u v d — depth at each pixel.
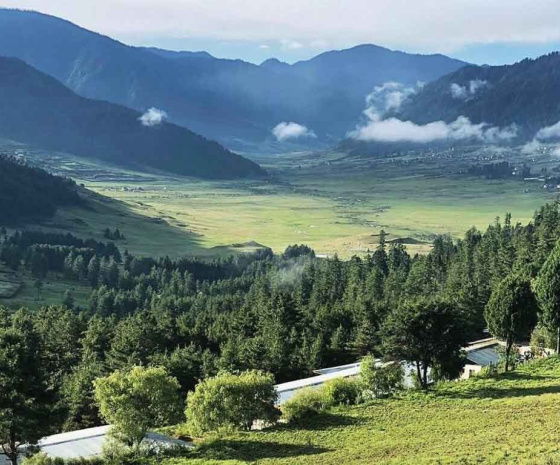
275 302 151.88
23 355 63.28
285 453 60.31
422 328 79.94
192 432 71.56
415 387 81.88
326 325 141.62
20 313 154.75
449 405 70.88
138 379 65.19
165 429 74.94
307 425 70.56
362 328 124.69
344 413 73.81
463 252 196.50
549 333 96.62
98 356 125.56
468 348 110.69
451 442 54.47
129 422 63.50
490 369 84.88
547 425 55.44
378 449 56.62
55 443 72.06
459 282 153.50
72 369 120.81
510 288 86.06
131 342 120.69
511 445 48.88
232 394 70.06
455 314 82.50
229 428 70.56
